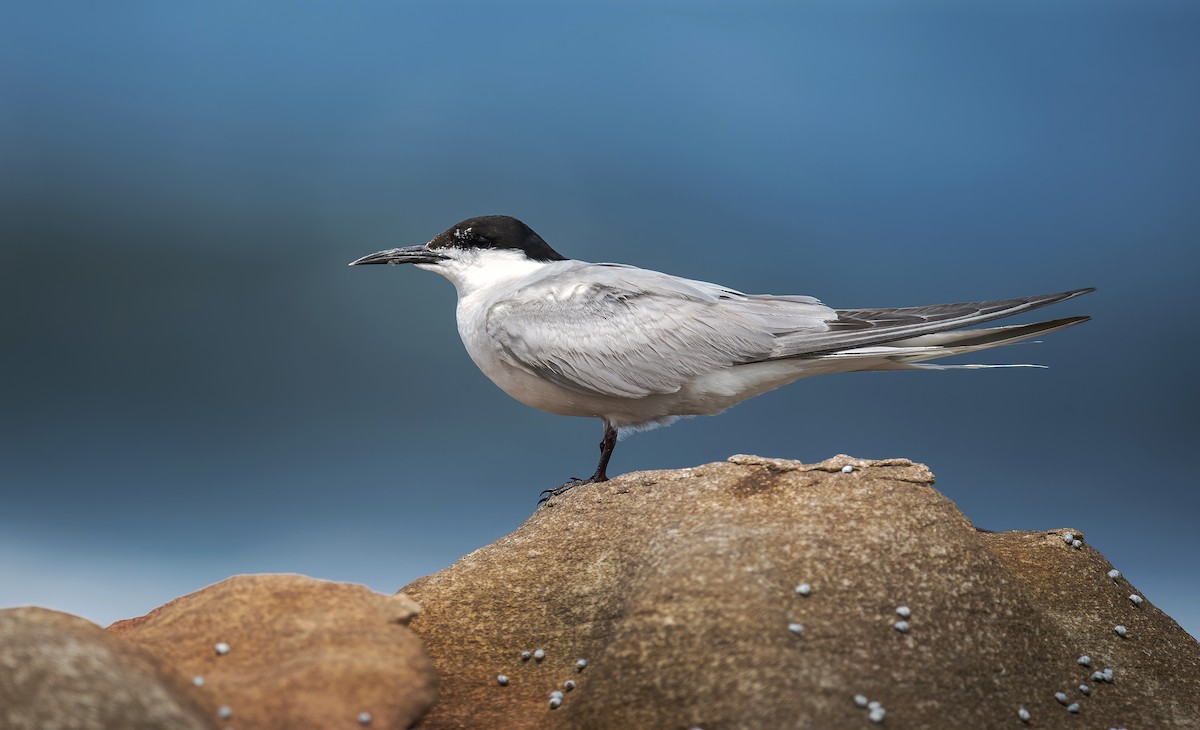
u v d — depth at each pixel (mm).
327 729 7879
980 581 10094
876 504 10516
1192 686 10414
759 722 8219
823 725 8242
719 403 13648
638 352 13164
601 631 10406
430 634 10734
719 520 10430
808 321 13469
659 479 11711
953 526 10438
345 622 9039
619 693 8938
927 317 13281
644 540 10812
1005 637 9867
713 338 13211
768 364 13344
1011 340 13055
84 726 6871
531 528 11945
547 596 10953
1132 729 9578
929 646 9391
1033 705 9500
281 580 9508
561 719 9305
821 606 9383
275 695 8047
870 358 13211
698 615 9172
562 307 13461
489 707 9742
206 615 9125
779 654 8758
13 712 6812
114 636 8578
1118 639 10719
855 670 8906
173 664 8539
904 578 9836
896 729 8516
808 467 11156
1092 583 11398
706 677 8703
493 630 10727
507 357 13500
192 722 7281
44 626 7676
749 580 9445
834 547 9953
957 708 9031
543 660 10352
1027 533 12227
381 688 8273
